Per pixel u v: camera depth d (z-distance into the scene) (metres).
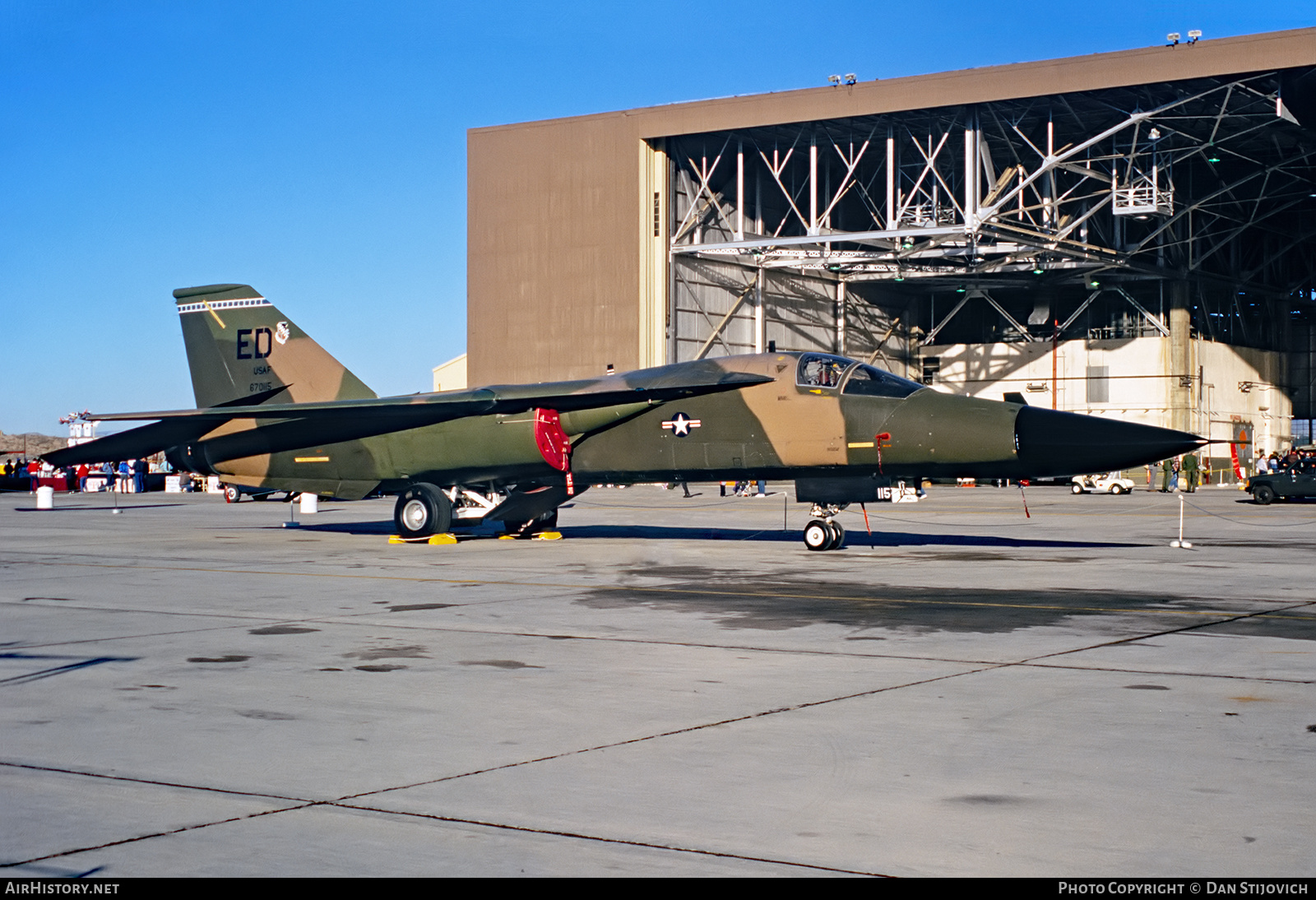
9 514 38.97
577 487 23.25
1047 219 54.56
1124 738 7.21
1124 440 18.59
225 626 12.16
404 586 15.95
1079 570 17.86
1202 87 47.34
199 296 26.67
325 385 25.73
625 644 10.90
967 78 49.31
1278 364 77.31
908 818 5.70
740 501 48.34
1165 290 67.19
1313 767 6.56
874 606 13.58
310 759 6.81
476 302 61.34
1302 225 73.31
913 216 56.34
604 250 58.28
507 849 5.27
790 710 8.02
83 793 6.14
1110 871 4.99
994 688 8.77
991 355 72.88
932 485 72.75
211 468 26.38
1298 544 23.33
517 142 60.25
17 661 10.06
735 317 62.44
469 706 8.21
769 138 58.28
